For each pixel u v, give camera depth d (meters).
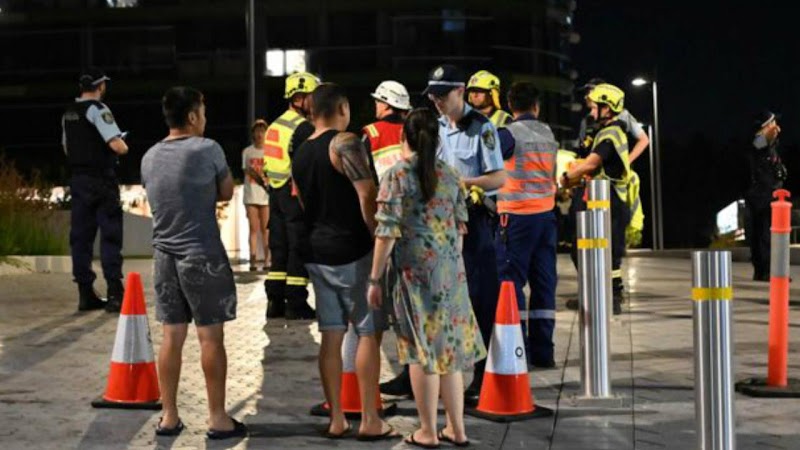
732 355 8.26
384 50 92.94
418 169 10.16
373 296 10.16
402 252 10.22
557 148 13.94
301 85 17.25
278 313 18.62
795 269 30.89
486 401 11.24
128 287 11.84
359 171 10.36
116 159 18.95
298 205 17.95
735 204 49.75
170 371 10.62
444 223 10.27
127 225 40.50
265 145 17.84
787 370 13.57
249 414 11.48
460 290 10.34
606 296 11.89
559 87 100.44
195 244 10.49
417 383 10.19
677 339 16.09
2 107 96.00
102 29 94.88
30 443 10.26
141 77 94.31
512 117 14.15
